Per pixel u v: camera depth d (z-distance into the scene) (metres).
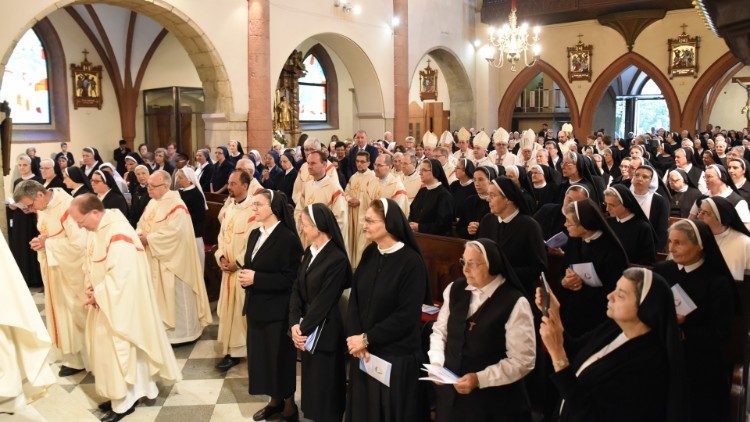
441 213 6.26
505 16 19.20
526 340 2.98
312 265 3.85
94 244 4.35
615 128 25.58
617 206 4.48
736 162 6.14
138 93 16.09
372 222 3.43
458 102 20.16
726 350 3.73
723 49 16.86
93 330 4.34
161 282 5.61
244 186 5.39
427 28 17.72
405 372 3.40
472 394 3.04
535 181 6.96
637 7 17.16
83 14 14.57
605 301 3.82
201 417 4.42
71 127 14.88
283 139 15.58
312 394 3.84
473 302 3.13
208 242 7.59
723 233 4.14
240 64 12.60
